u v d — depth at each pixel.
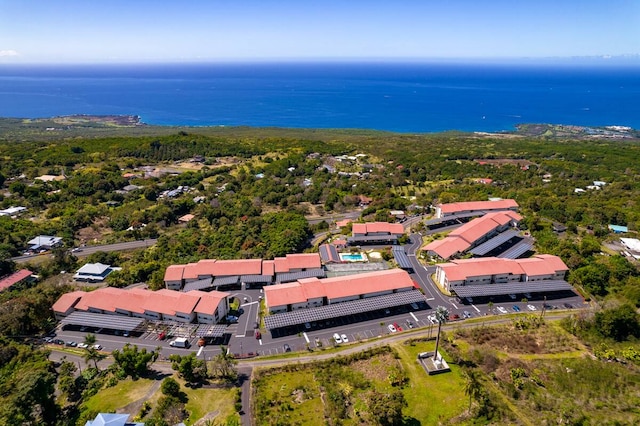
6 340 99.62
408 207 196.88
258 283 128.75
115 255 149.12
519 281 124.06
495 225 157.12
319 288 114.25
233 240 157.88
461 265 124.31
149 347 97.94
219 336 97.38
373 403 72.06
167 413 74.19
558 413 72.94
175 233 171.50
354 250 149.75
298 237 155.00
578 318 100.56
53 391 80.06
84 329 106.62
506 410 74.00
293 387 82.75
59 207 195.62
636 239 147.12
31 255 152.12
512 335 97.69
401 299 111.25
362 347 95.88
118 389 82.94
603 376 81.75
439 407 76.31
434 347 94.19
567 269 125.56
